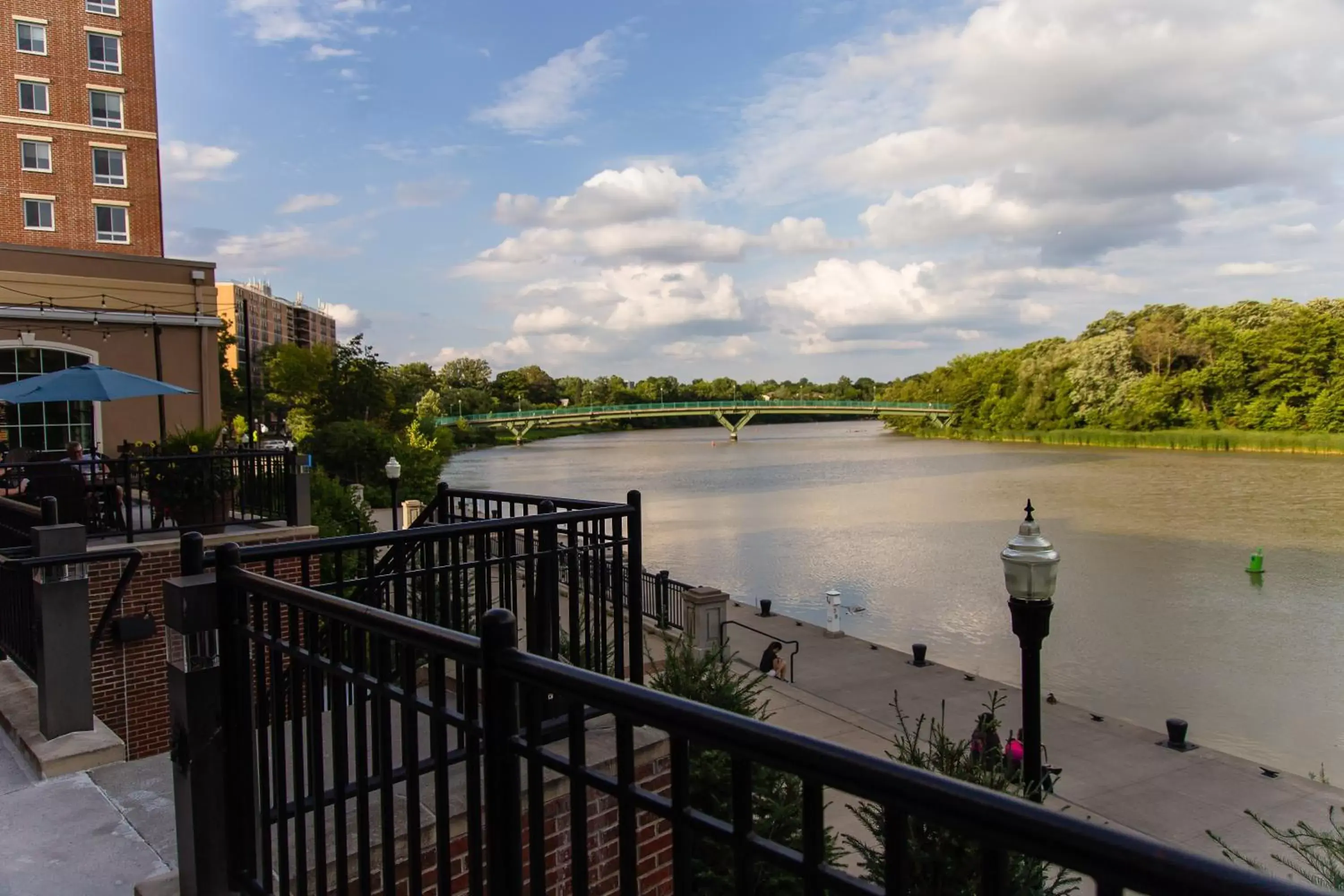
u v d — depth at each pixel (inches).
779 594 1130.7
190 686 121.3
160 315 907.4
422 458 2000.5
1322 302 3531.0
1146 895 36.8
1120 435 3718.0
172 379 922.1
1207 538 1476.4
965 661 834.2
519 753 75.3
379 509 1659.7
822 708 594.6
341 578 137.9
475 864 82.9
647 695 62.3
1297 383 3356.3
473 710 81.4
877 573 1248.2
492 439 4921.3
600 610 190.9
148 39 1434.5
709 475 2839.6
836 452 4042.8
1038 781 292.5
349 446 1822.1
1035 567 306.8
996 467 2906.0
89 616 218.4
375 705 133.5
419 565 222.1
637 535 185.2
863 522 1722.4
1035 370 4404.5
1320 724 665.0
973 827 43.4
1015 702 613.9
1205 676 786.8
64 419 845.2
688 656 283.3
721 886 216.2
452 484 2600.9
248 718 122.1
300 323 6988.2
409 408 3117.6
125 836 168.9
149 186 1434.5
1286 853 389.4
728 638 647.1
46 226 1344.7
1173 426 3681.1
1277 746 621.6
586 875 70.1
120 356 886.4
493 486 2534.5
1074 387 4077.3
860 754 49.3
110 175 1400.1
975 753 304.7
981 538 1515.7
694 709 58.8
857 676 676.1
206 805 122.5
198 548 124.3
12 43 1317.7
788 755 52.5
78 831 170.9
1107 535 1510.8
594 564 192.4
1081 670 805.9
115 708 352.2
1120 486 2241.6
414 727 90.3
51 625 205.9
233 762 122.6
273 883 121.2
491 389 6712.6
